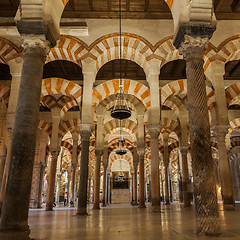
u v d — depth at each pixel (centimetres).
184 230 338
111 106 1221
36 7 391
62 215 708
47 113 1323
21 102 354
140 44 781
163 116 1356
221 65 781
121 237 280
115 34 779
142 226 388
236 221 432
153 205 724
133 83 953
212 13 406
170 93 960
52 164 1093
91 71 777
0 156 1124
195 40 396
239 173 1797
